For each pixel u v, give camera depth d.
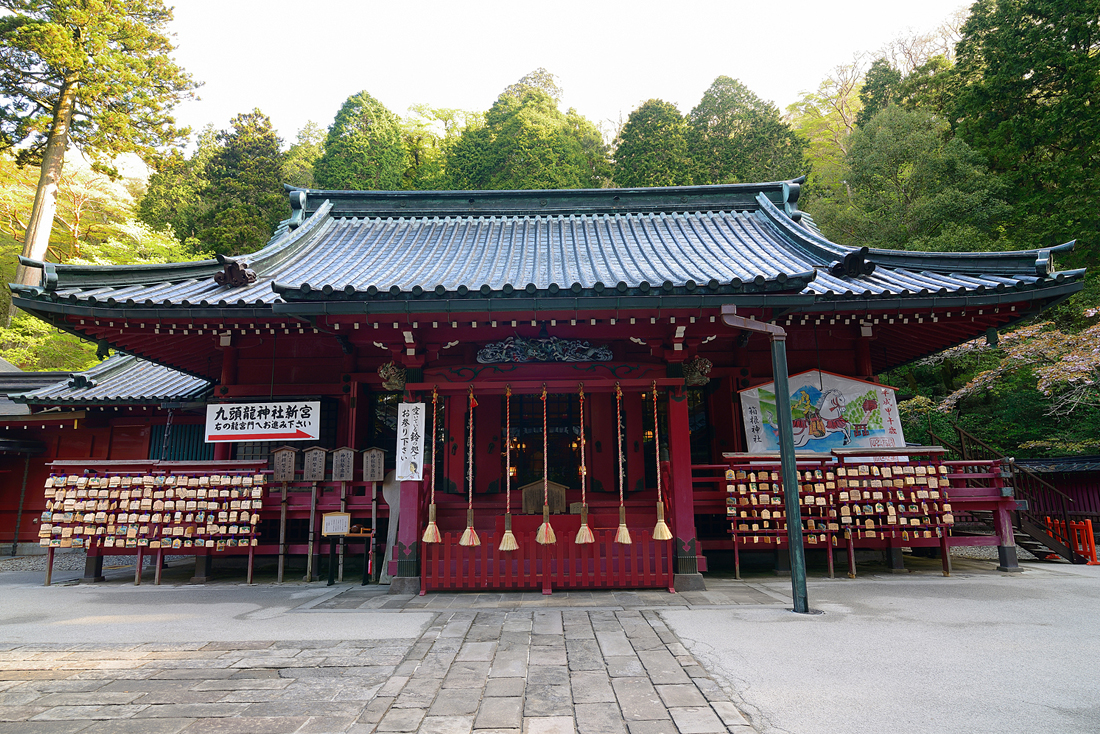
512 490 9.93
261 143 35.16
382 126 36.72
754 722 3.29
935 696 3.65
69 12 23.41
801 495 8.36
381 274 9.05
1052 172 21.16
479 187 34.31
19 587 8.45
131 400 11.71
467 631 5.46
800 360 10.43
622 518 7.16
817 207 24.67
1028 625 5.38
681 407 7.81
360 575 9.44
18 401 11.71
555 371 7.82
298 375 10.36
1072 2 20.66
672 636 5.15
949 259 9.12
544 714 3.46
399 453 7.69
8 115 23.81
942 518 8.34
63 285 8.08
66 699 3.81
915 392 20.42
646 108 33.31
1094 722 3.25
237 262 8.72
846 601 6.60
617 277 8.23
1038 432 16.97
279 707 3.64
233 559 10.51
